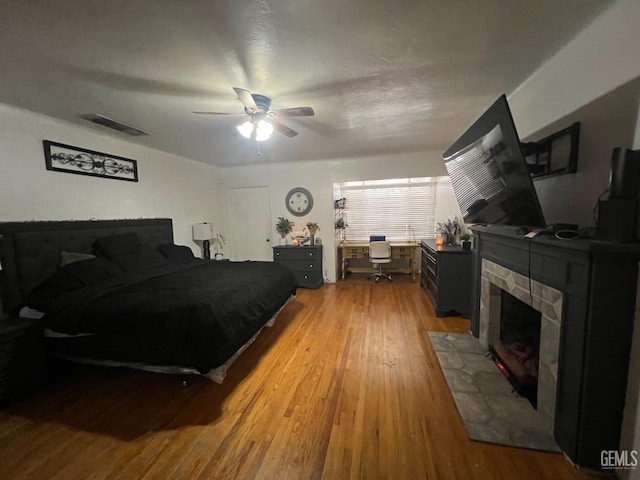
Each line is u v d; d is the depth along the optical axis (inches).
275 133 130.4
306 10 51.3
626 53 49.8
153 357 77.5
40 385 82.0
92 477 55.6
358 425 67.4
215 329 75.5
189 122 110.1
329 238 203.9
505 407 71.4
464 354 98.2
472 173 86.1
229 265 141.6
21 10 49.0
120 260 116.0
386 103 95.4
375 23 55.4
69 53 63.4
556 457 57.3
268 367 94.0
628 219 47.4
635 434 48.9
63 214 110.7
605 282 49.1
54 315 81.5
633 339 49.0
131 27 54.9
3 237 90.0
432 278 154.9
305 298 170.9
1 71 70.4
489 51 66.3
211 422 69.6
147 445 63.0
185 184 180.2
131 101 90.3
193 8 50.0
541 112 74.8
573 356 54.9
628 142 50.5
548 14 53.9
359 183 227.9
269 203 212.4
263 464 57.7
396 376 87.2
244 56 66.1
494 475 53.9
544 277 64.6
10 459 60.0
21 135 97.3
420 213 222.4
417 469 55.6
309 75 75.6
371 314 141.0
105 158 127.4
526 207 65.6
